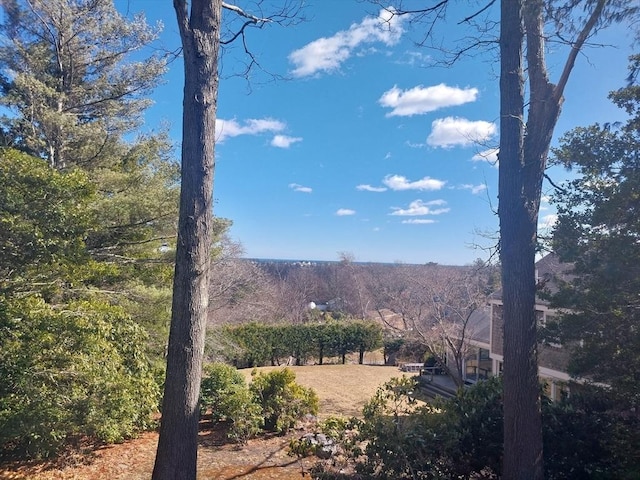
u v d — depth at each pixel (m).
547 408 5.04
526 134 4.60
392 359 24.05
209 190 4.17
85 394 5.89
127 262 9.84
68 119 9.66
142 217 9.44
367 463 4.84
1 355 5.18
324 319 28.95
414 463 4.64
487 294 14.88
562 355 11.47
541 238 5.65
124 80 11.32
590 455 4.76
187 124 4.12
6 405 5.17
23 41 10.35
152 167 11.02
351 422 5.69
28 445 6.11
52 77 10.38
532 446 4.27
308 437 7.37
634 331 4.71
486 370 19.23
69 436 7.55
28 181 5.72
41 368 5.43
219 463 7.11
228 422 9.10
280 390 9.18
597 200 5.32
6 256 5.67
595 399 5.09
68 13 10.18
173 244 10.49
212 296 17.59
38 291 6.40
